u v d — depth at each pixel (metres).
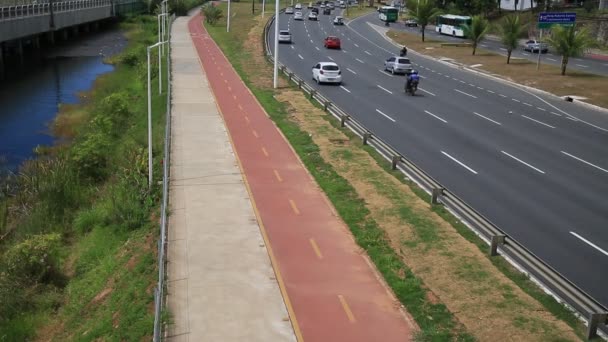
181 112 35.00
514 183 23.59
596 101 42.66
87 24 90.94
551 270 14.59
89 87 51.97
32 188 27.00
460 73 56.03
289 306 14.38
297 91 42.00
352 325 13.62
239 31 82.75
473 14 100.00
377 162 25.86
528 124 34.75
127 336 14.24
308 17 108.19
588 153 28.69
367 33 89.62
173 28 87.19
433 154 27.33
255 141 29.08
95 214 23.77
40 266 19.48
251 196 21.69
